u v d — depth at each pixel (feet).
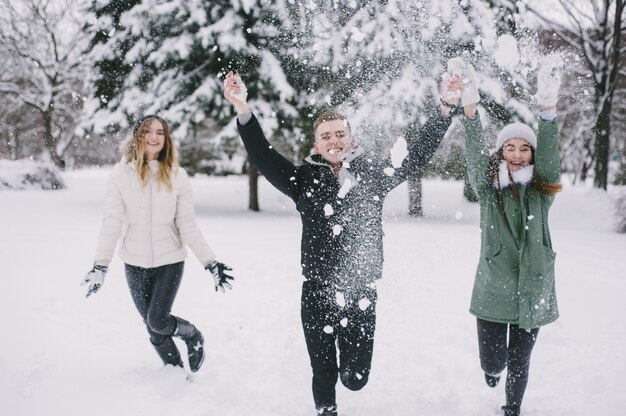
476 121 8.31
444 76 8.00
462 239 22.58
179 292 15.87
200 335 10.19
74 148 92.73
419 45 11.34
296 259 19.77
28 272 17.10
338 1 11.87
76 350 11.37
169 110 36.06
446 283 16.31
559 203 39.24
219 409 8.89
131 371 10.34
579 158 72.64
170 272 9.66
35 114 89.30
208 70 36.09
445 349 11.69
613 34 38.81
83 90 39.91
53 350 11.28
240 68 33.30
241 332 12.82
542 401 9.27
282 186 8.35
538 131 7.99
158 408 8.90
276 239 24.61
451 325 13.10
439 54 11.26
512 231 8.21
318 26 12.17
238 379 10.18
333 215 7.95
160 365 10.73
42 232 24.80
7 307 13.73
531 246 8.10
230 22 32.53
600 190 40.19
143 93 36.40
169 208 9.71
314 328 8.04
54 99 71.10
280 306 14.80
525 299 8.06
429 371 10.55
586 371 10.53
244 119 7.95
